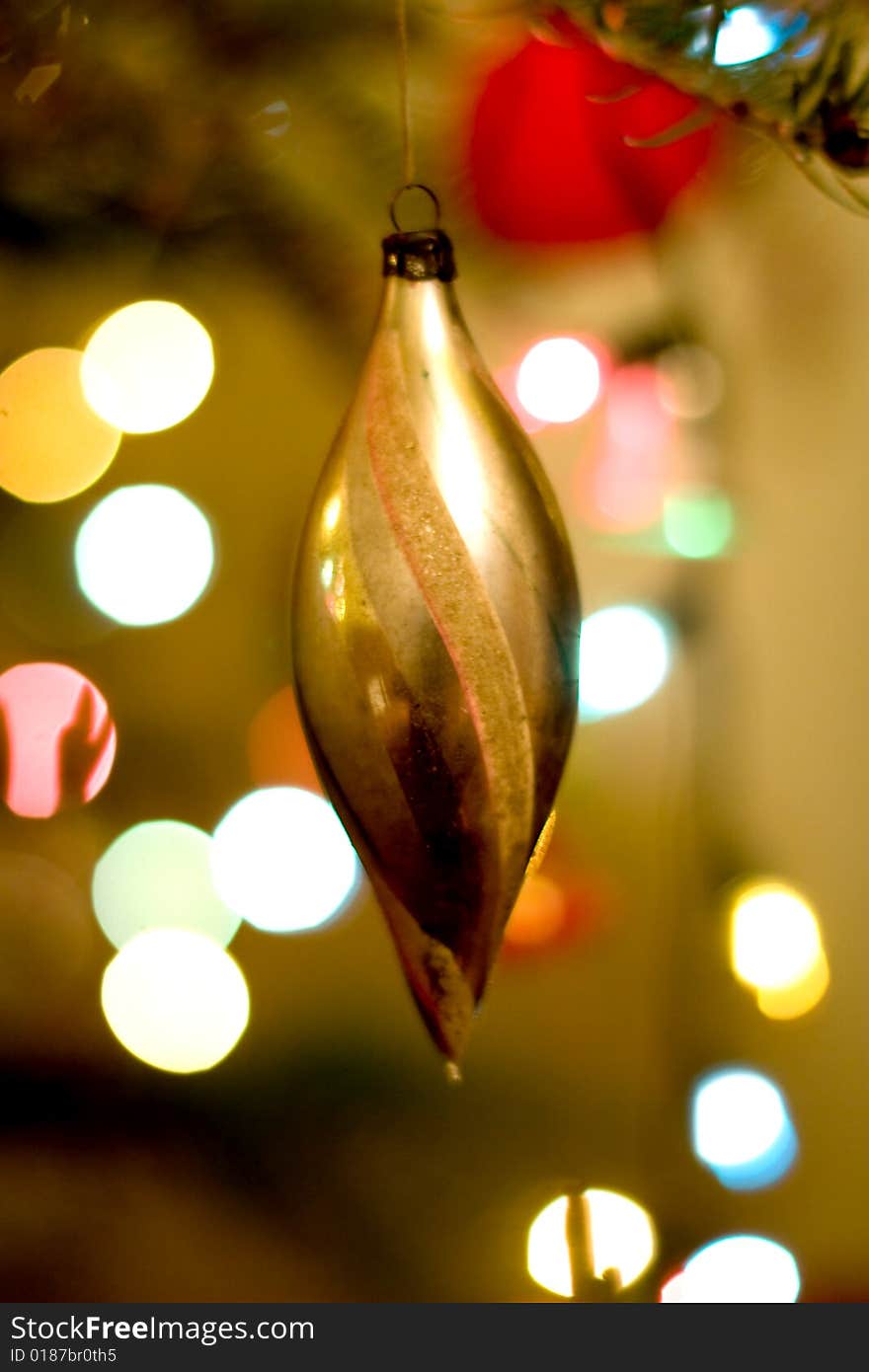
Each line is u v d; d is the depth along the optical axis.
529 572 0.37
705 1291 0.58
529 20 0.43
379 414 0.38
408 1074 0.66
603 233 0.48
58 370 0.61
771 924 0.63
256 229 0.54
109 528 0.66
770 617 0.81
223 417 0.69
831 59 0.42
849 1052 0.77
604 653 0.67
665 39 0.42
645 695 0.67
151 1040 0.63
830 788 0.82
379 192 0.52
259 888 0.69
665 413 0.64
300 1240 0.60
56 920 0.69
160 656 0.71
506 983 0.72
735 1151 0.62
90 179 0.51
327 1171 0.64
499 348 0.70
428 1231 0.61
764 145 0.49
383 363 0.38
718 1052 0.65
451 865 0.38
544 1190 0.62
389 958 0.75
